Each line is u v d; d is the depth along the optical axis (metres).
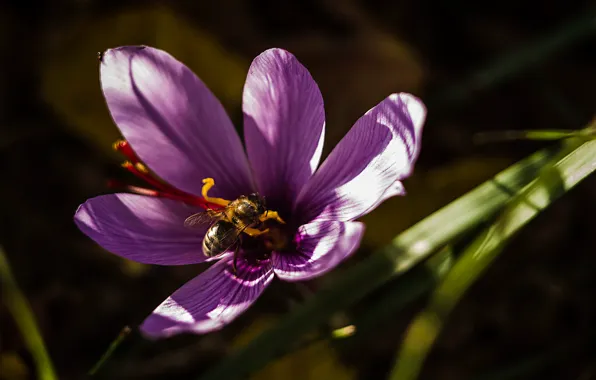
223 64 0.37
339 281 0.31
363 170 0.30
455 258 0.31
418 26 0.39
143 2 0.38
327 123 0.37
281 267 0.30
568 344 0.35
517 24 0.40
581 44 0.39
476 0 0.40
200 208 0.31
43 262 0.35
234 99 0.37
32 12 0.38
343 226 0.29
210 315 0.29
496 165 0.37
